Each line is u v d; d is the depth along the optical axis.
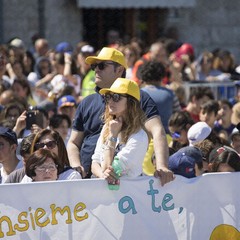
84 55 34.12
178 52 38.03
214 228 16.31
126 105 15.48
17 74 32.09
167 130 24.45
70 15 46.81
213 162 17.25
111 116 15.74
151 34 48.91
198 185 16.08
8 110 22.73
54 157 15.91
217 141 20.52
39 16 45.88
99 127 17.28
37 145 17.17
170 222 15.85
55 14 46.38
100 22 47.88
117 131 15.45
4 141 17.84
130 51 35.75
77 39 47.19
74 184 15.00
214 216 16.31
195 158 17.20
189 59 37.56
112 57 17.06
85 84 31.17
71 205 15.00
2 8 44.84
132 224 15.52
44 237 14.83
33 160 15.56
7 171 18.02
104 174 15.23
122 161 15.34
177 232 15.95
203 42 50.06
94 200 15.18
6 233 14.52
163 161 15.72
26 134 21.23
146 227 15.63
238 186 16.52
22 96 27.11
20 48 34.94
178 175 16.06
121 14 48.31
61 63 31.98
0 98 25.83
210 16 50.12
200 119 25.03
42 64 34.34
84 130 17.53
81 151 17.47
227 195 16.41
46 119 22.12
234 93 33.28
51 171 15.56
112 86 15.52
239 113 26.00
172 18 49.22
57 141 17.20
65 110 25.30
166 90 24.59
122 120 15.53
